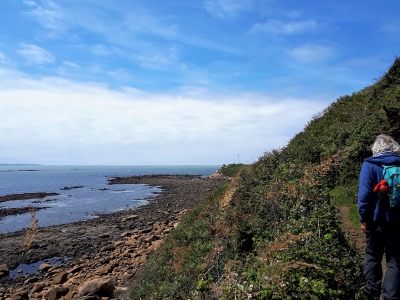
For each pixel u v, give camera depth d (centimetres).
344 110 1684
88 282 1160
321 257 466
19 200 4275
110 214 3069
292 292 390
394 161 357
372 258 384
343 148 1141
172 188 5838
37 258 1684
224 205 1064
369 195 359
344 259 491
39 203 3975
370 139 1012
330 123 1599
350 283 425
